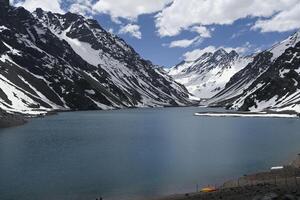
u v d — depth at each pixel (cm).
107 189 6397
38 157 9094
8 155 9338
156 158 9069
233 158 9000
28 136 13125
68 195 6081
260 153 9619
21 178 7081
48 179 7025
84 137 12975
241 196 4653
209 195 5253
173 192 6191
